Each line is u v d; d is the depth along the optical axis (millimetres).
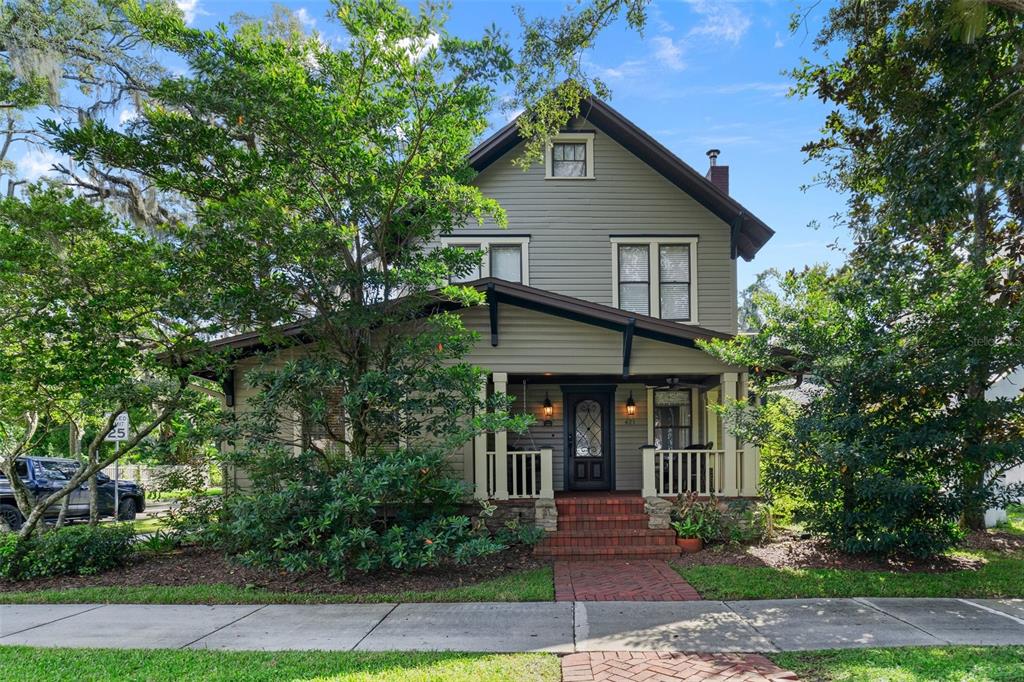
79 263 8211
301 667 4895
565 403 12906
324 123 7602
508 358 10336
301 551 7516
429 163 8438
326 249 8102
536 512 9625
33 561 8281
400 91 8156
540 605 6707
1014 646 5180
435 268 8047
